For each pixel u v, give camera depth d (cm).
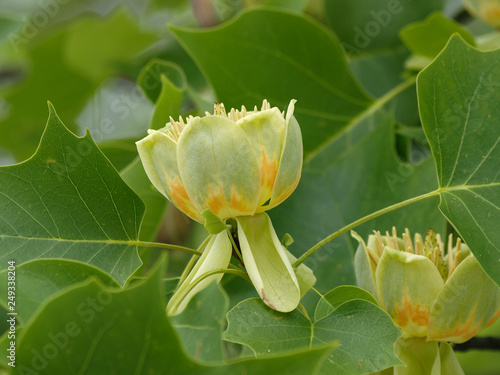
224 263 51
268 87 68
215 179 50
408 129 66
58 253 52
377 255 54
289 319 49
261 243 51
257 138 50
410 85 71
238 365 44
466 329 52
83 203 53
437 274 52
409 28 67
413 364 52
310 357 44
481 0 68
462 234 52
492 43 68
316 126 70
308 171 66
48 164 52
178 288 51
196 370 44
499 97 52
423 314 52
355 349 48
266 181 51
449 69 52
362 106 70
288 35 67
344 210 65
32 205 52
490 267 51
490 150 52
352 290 51
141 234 63
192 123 50
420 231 62
